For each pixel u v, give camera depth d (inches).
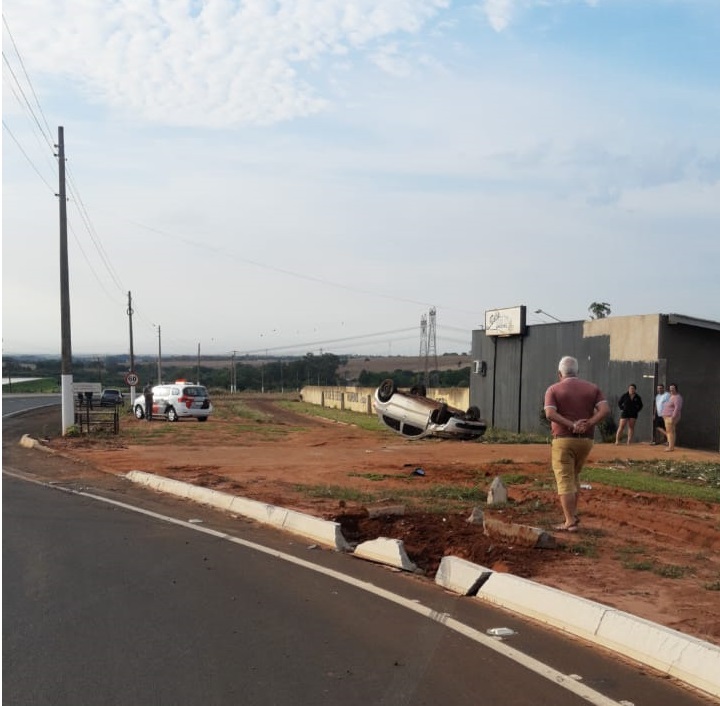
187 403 1401.3
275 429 1218.6
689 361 959.0
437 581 309.3
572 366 391.9
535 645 235.9
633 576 308.7
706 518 431.8
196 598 278.8
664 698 197.8
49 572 311.4
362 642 235.6
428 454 786.8
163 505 486.0
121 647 227.9
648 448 851.4
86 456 754.2
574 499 388.8
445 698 194.9
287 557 346.6
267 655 223.3
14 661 216.7
